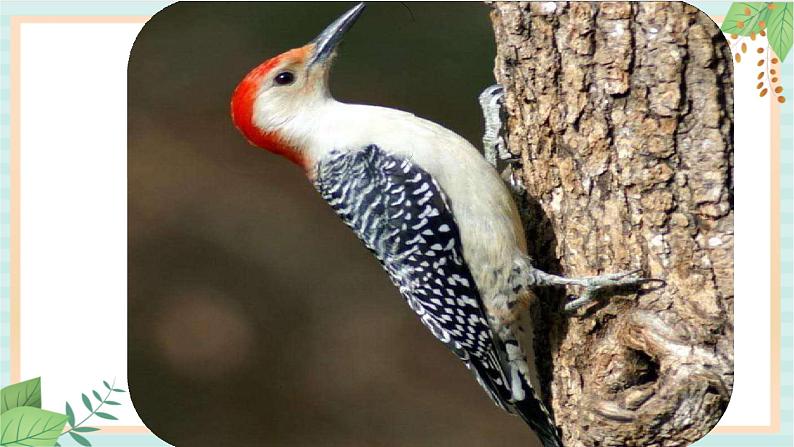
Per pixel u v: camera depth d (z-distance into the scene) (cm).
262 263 1820
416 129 1005
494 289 983
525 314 1007
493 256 973
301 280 1819
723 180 867
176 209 1836
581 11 912
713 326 869
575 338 941
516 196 1004
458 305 997
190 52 1866
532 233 991
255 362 1747
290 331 1775
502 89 1054
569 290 954
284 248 1834
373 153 1004
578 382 945
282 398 1716
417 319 1786
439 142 992
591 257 932
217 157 1870
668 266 886
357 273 1831
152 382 1717
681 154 879
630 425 890
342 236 1864
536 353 1012
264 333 1767
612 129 906
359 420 1686
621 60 894
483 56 1789
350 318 1788
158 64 1862
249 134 1063
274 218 1853
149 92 1861
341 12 1831
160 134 1856
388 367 1734
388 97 1766
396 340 1766
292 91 1045
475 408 1686
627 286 905
